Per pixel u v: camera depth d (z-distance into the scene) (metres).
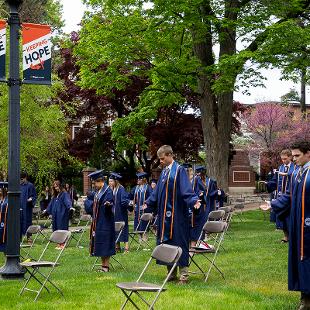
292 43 15.89
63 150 21.67
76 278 9.21
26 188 15.76
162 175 8.71
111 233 10.10
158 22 17.48
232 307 6.74
